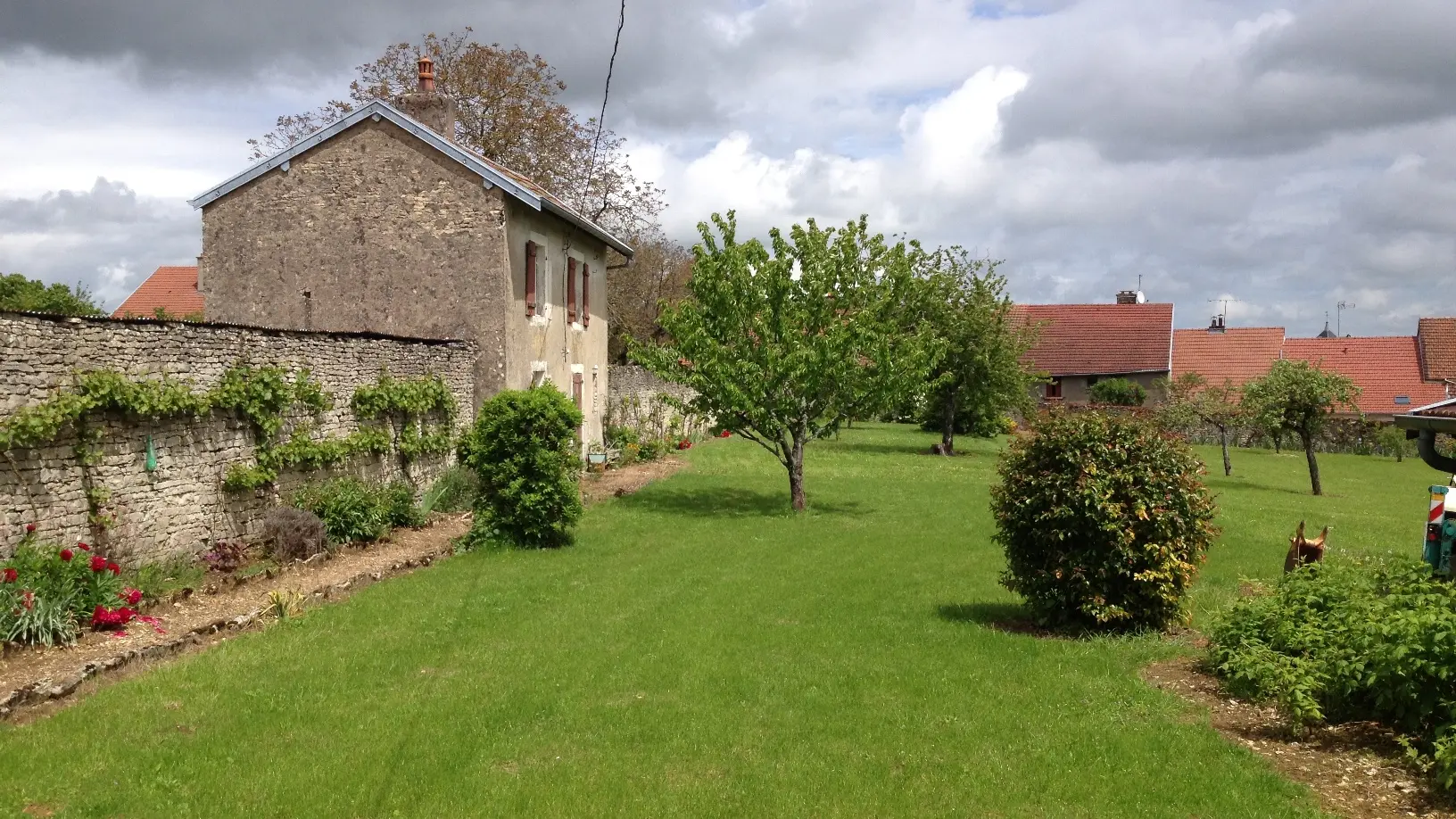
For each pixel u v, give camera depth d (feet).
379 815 16.14
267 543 37.47
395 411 49.90
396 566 37.32
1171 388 103.30
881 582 36.86
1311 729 19.95
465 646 26.63
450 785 17.34
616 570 38.27
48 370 28.53
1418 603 19.01
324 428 43.29
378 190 59.52
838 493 66.13
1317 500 77.05
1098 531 27.58
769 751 19.24
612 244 80.12
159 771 17.54
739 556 42.01
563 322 71.46
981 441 124.26
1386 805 16.24
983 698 22.43
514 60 102.42
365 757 18.49
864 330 55.77
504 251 58.95
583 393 77.15
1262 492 81.56
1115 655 26.03
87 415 29.89
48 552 27.37
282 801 16.56
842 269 58.70
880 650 26.58
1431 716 17.78
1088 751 19.03
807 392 56.49
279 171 60.23
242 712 20.74
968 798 17.04
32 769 17.43
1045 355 170.81
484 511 43.78
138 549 32.19
